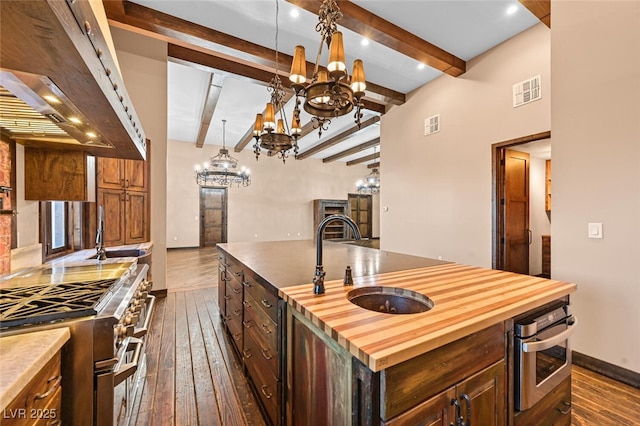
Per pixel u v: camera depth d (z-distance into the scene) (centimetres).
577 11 222
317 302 120
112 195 350
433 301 120
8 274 164
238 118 658
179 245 886
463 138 408
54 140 176
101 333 104
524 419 123
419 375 87
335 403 98
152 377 206
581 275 221
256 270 183
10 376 68
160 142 396
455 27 324
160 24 300
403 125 518
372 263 211
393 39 322
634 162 195
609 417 166
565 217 230
